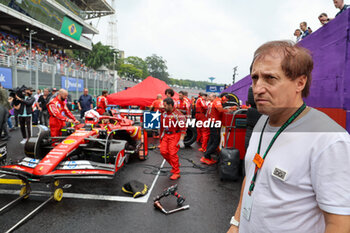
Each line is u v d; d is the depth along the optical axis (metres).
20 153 5.91
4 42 22.84
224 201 3.51
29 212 3.02
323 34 3.18
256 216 0.81
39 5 31.89
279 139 0.77
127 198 3.54
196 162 5.59
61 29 39.12
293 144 0.73
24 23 31.88
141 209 3.20
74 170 3.39
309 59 0.73
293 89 0.73
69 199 3.45
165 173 4.74
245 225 0.88
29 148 4.15
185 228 2.77
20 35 36.94
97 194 3.66
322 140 0.67
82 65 42.66
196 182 4.27
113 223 2.84
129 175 4.58
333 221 0.62
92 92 30.95
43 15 33.62
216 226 2.83
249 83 8.82
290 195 0.73
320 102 3.24
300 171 0.71
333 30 2.95
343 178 0.63
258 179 0.83
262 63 0.74
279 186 0.75
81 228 2.71
